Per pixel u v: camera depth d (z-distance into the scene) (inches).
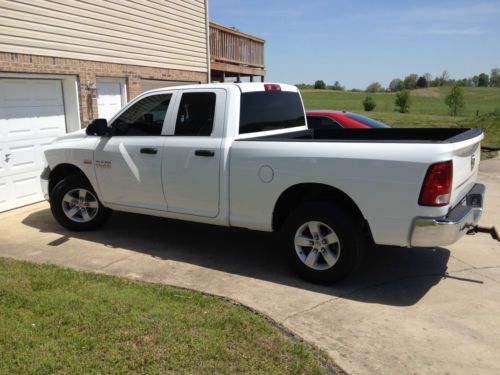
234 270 193.8
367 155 158.9
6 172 293.6
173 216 211.3
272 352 126.3
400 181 154.1
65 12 324.2
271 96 217.0
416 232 154.9
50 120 325.7
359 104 2780.5
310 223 175.5
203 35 498.3
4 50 282.8
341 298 166.4
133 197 221.3
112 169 223.5
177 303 154.9
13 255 210.1
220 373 116.5
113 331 134.3
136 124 218.7
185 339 131.0
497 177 408.5
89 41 346.9
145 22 407.2
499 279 183.6
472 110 2534.5
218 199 194.2
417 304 161.3
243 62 603.2
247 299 165.2
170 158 203.3
